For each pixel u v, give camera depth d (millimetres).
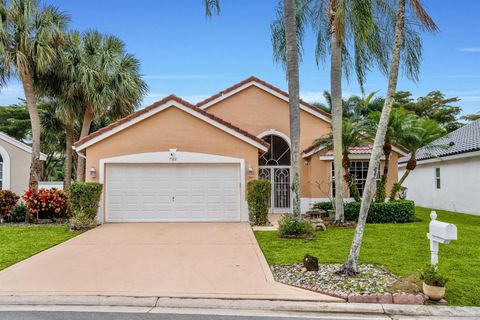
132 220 15789
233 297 6945
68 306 6723
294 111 13523
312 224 14180
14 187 20516
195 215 15992
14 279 8023
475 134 21094
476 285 7566
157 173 15992
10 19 15539
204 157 15984
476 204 19594
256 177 16094
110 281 7879
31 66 16469
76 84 18219
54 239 12297
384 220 16312
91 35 19406
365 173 19250
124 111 20484
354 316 6281
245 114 20656
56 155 39719
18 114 37719
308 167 20094
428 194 25188
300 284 7637
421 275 7113
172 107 16016
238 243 11695
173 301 6789
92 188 14422
